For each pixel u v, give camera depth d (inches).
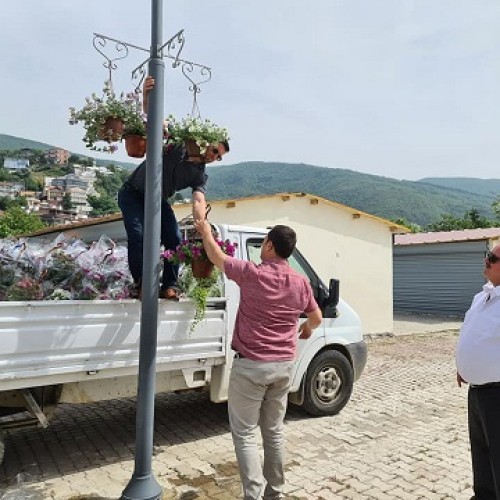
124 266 177.9
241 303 140.2
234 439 137.8
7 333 142.3
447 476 175.6
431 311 772.0
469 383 134.6
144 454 145.3
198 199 157.2
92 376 162.2
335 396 243.1
